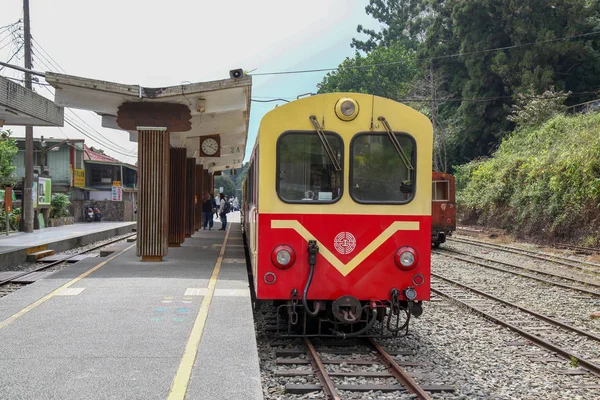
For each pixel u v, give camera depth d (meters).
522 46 33.38
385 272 6.94
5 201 21.59
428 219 7.02
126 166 43.75
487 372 6.49
